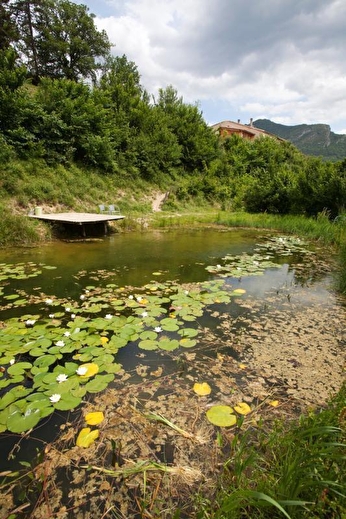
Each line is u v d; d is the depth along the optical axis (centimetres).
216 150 2108
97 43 2500
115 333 245
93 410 163
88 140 1231
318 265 498
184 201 1567
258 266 485
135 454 136
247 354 221
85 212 1010
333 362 212
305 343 238
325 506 104
